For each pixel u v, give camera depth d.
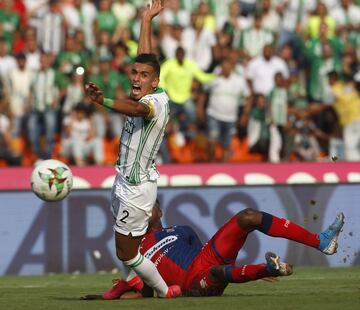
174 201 38.59
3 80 53.91
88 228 38.28
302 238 22.52
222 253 23.09
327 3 62.88
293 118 55.09
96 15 59.31
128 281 23.86
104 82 53.47
